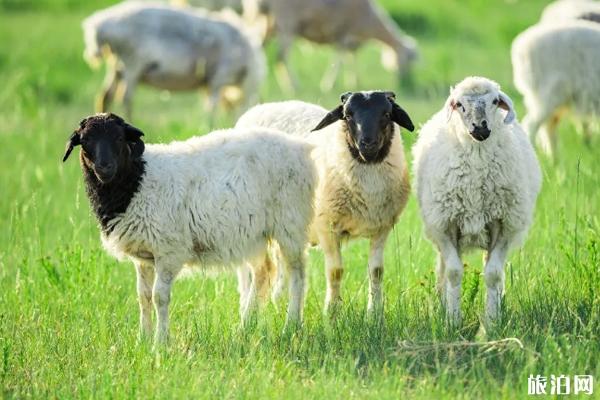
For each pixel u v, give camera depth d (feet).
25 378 37.17
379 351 38.11
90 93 101.81
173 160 40.34
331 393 33.58
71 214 56.54
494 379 34.88
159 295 40.14
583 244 46.19
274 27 113.70
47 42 118.52
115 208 39.60
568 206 53.31
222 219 39.91
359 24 112.47
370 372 36.24
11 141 78.07
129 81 85.20
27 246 54.08
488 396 33.35
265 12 113.50
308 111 47.67
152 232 39.68
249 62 88.38
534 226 51.67
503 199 40.83
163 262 40.19
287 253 41.88
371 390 33.99
